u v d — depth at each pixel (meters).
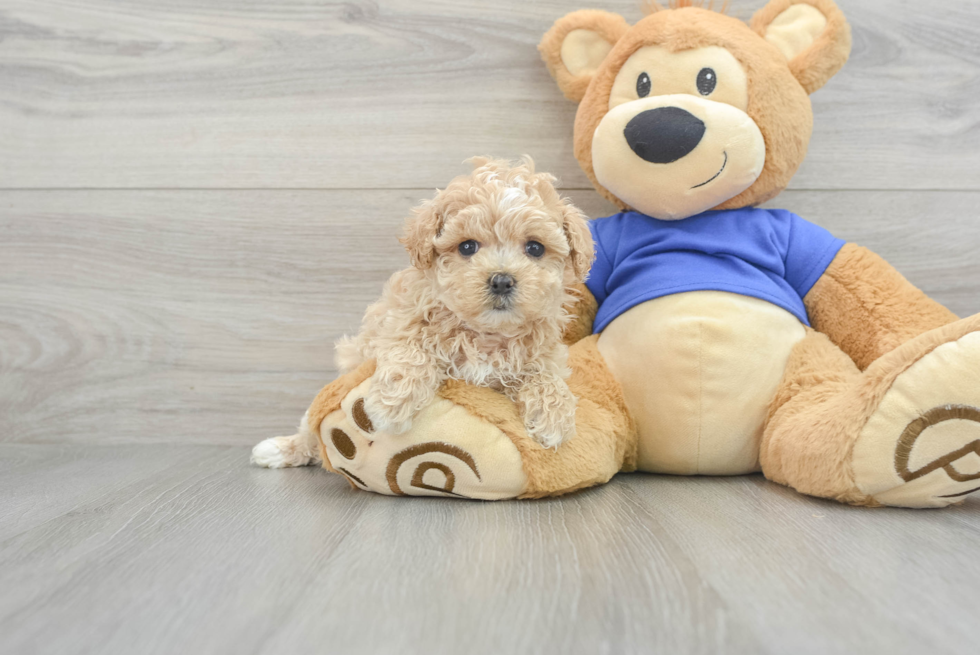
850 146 1.62
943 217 1.62
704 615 0.69
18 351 1.69
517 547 0.90
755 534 0.95
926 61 1.60
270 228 1.66
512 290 1.04
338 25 1.63
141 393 1.69
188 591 0.76
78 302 1.68
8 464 1.48
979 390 0.98
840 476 1.08
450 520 1.03
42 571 0.83
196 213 1.66
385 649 0.63
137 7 1.64
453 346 1.14
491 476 1.12
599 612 0.70
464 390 1.13
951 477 1.02
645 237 1.43
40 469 1.42
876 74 1.60
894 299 1.33
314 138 1.65
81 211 1.67
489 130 1.64
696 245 1.38
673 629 0.66
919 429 1.02
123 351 1.68
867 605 0.72
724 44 1.33
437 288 1.12
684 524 1.00
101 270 1.68
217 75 1.65
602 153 1.36
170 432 1.69
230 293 1.67
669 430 1.31
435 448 1.11
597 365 1.34
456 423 1.11
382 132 1.64
